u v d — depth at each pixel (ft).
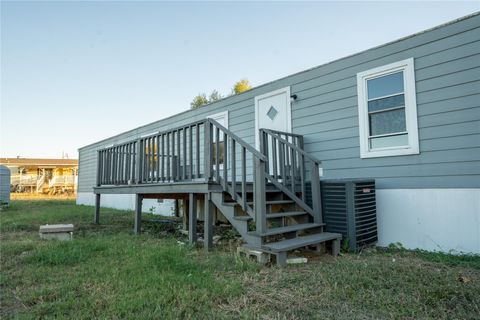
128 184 18.44
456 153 12.70
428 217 13.28
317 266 10.25
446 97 13.05
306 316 6.48
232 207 12.01
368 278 8.71
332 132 16.92
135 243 13.89
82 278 8.64
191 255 11.60
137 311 6.45
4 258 11.04
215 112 24.73
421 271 9.60
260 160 11.00
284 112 19.43
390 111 14.85
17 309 6.75
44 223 21.94
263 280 8.71
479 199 12.08
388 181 14.58
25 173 99.30
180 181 14.79
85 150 46.52
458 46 12.85
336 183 13.60
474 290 7.82
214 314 6.40
